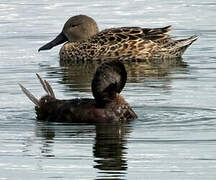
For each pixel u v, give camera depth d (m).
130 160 12.50
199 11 28.17
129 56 23.25
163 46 22.92
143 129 14.15
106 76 14.55
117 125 14.41
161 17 27.27
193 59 22.19
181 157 12.62
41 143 13.41
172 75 19.81
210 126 14.32
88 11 28.28
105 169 12.12
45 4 29.64
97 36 23.59
